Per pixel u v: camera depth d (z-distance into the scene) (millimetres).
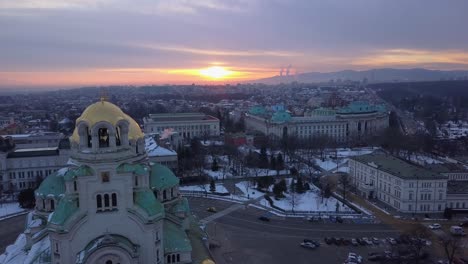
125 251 86250
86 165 88625
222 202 187375
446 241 126562
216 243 137875
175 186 120812
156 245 93375
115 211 89562
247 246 136625
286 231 151250
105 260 85688
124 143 91562
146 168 98938
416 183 171375
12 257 108562
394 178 177875
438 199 173000
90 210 88375
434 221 162125
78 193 90250
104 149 88688
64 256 87812
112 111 92000
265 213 172000
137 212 90562
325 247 136625
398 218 165500
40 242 101938
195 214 169750
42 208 114125
